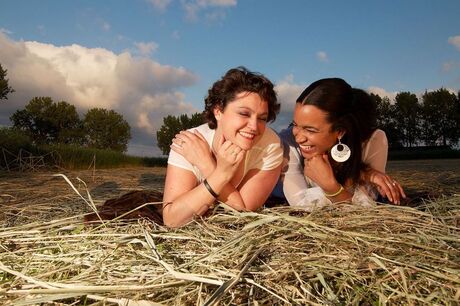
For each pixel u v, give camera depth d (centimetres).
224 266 98
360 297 87
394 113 2908
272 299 88
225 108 131
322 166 151
